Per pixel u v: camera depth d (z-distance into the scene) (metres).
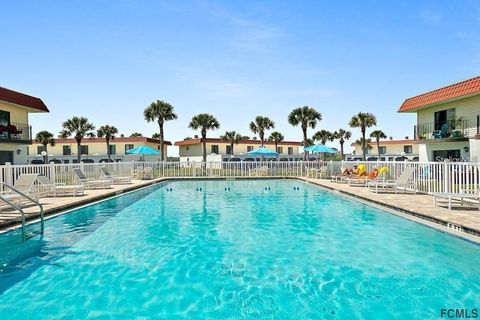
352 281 4.98
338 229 8.26
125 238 7.57
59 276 5.27
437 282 4.89
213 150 49.41
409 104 25.86
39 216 9.16
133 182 19.70
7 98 23.39
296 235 7.75
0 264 5.80
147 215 10.37
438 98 22.17
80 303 4.34
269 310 4.13
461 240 6.79
